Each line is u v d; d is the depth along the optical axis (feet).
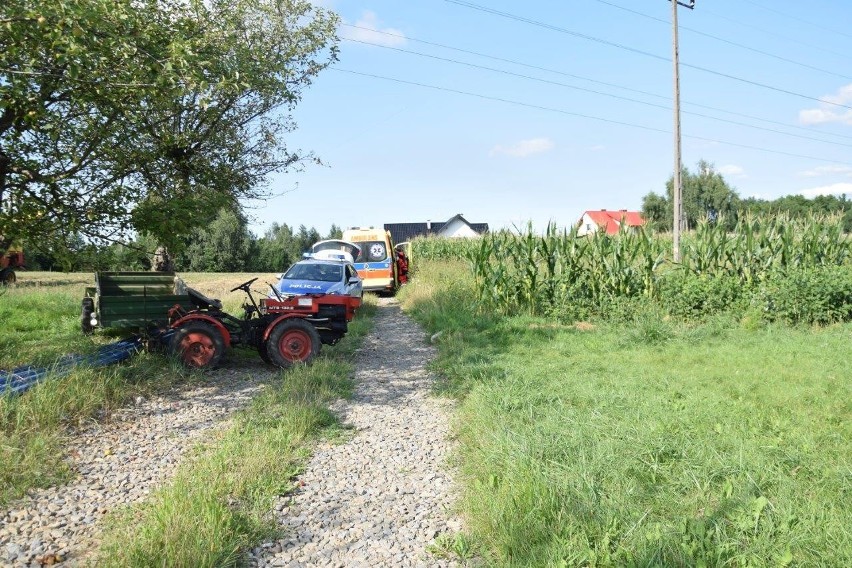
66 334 38.45
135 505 14.76
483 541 13.02
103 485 16.29
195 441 19.88
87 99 25.21
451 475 17.20
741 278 47.73
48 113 25.40
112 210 28.14
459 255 91.09
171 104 30.25
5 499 14.92
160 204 29.45
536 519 12.82
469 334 39.93
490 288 50.01
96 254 29.35
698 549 11.64
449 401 25.17
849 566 11.00
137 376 26.27
